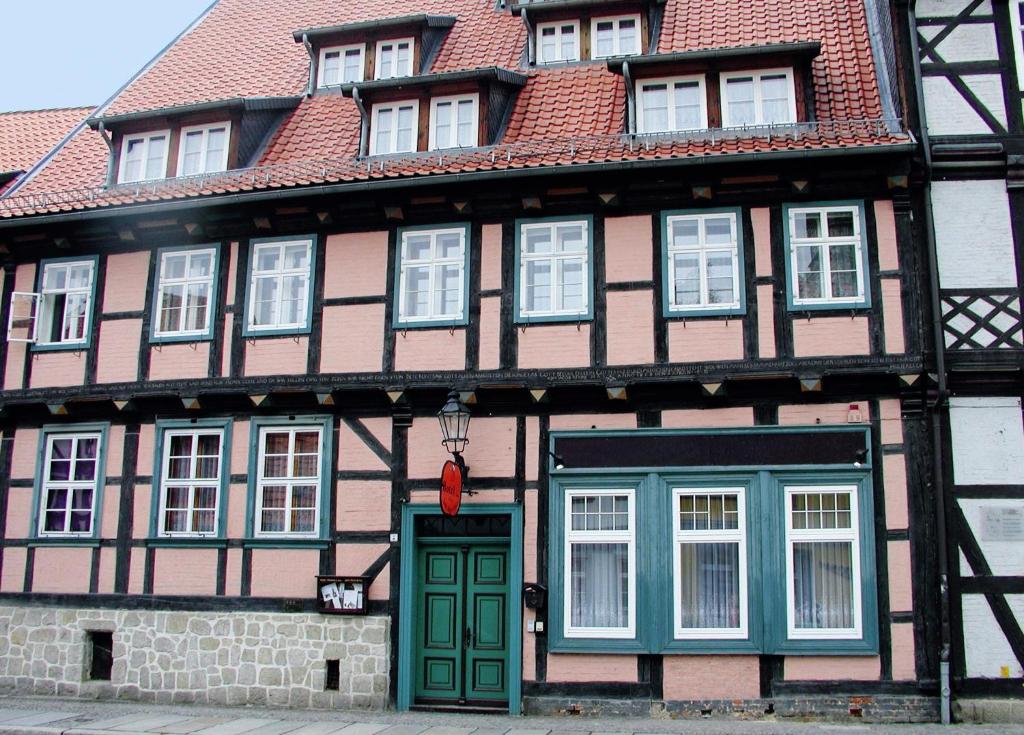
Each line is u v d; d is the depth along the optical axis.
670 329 11.23
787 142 11.12
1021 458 10.49
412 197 12.05
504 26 15.42
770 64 12.15
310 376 12.02
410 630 11.36
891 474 10.61
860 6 13.79
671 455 11.05
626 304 11.39
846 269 11.14
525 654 10.96
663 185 11.51
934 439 10.58
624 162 11.17
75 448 12.91
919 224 11.05
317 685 11.40
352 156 13.18
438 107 13.11
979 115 11.34
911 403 10.69
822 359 10.81
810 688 10.37
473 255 11.93
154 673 11.89
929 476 10.53
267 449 12.23
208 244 12.88
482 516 11.66
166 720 10.47
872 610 10.35
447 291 12.03
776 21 13.75
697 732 9.60
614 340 11.34
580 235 11.76
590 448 11.24
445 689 11.38
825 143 10.98
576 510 11.20
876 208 11.14
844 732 9.55
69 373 13.01
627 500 11.11
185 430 12.48
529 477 11.32
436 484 11.62
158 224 12.89
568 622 10.93
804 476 10.74
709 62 12.22
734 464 10.90
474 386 11.40
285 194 12.10
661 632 10.69
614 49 13.98
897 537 10.48
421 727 10.06
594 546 11.12
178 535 12.19
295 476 12.06
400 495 11.66
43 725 10.08
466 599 11.52
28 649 12.42
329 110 14.40
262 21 17.55
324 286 12.33
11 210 13.25
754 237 11.30
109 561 12.37
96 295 13.14
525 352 11.52
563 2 13.98
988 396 10.68
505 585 11.46
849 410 10.80
